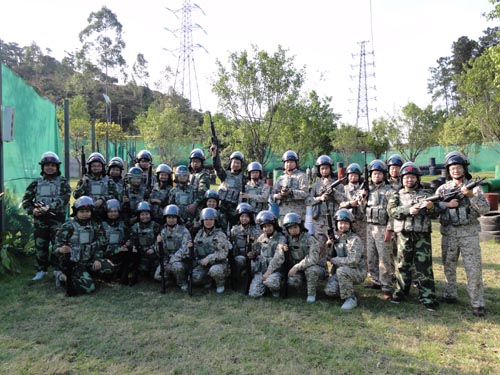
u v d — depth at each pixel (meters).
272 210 8.21
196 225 7.54
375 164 6.77
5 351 4.54
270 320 5.53
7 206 8.88
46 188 7.48
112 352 4.54
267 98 22.94
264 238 6.82
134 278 7.13
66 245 6.54
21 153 9.27
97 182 7.82
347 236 6.29
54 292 6.64
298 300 6.39
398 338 4.99
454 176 5.87
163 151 31.77
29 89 9.55
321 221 7.74
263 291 6.57
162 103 41.88
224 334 5.03
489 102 23.38
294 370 4.18
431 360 4.42
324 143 37.09
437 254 9.60
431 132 37.19
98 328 5.19
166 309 5.91
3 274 7.48
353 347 4.72
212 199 7.52
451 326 5.37
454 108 60.31
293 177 7.80
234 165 8.43
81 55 76.50
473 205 5.65
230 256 6.93
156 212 8.06
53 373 4.09
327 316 5.70
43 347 4.64
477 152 33.72
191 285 6.55
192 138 32.25
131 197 8.29
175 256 6.84
